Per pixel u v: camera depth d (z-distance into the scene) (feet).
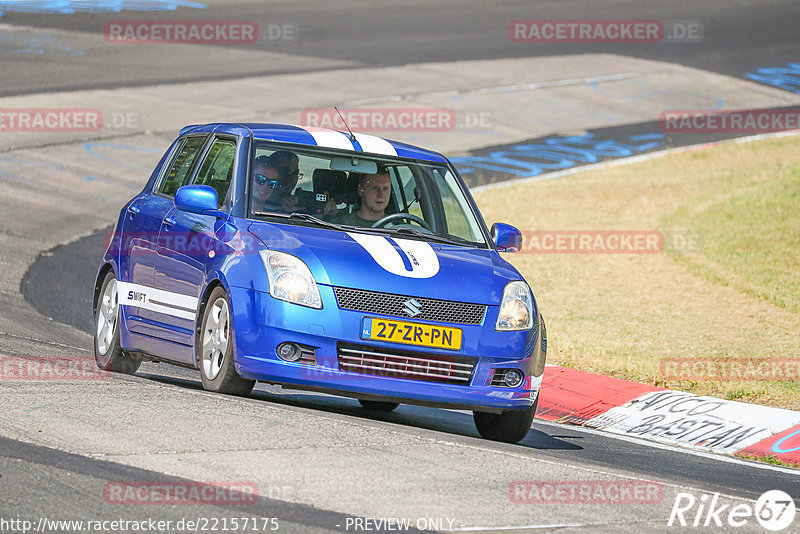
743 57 417.08
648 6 485.56
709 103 357.61
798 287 175.73
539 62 394.32
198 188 90.07
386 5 466.70
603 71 389.19
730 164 280.72
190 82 334.44
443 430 95.61
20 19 394.73
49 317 140.87
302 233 88.07
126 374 100.78
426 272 86.43
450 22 443.32
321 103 322.55
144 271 99.09
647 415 110.32
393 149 100.89
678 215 231.09
